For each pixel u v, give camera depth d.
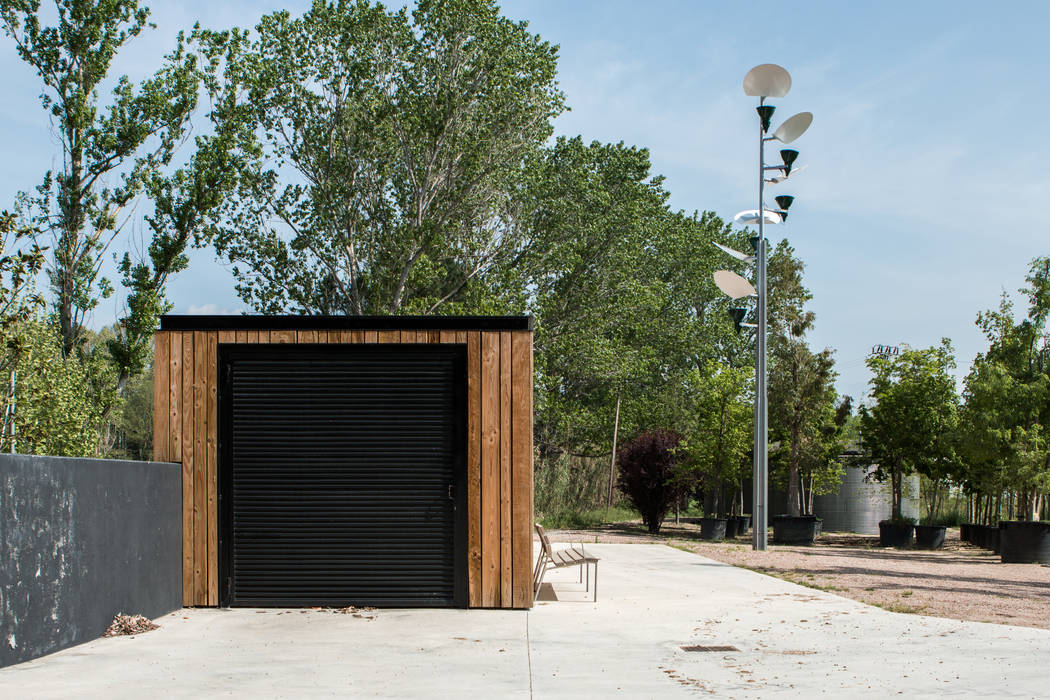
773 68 16.81
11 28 23.34
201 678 5.49
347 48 25.91
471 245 27.56
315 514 8.49
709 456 24.16
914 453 22.53
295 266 27.00
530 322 8.62
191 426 8.56
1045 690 5.06
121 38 24.12
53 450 14.13
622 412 34.69
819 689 5.17
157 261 24.83
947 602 9.09
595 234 29.78
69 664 5.91
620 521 27.92
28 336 12.41
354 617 7.93
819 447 25.16
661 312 40.41
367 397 8.57
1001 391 18.44
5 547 5.74
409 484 8.52
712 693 5.07
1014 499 22.03
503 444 8.52
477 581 8.43
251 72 25.36
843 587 10.31
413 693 5.09
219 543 8.47
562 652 6.38
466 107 26.20
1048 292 19.05
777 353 25.17
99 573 6.91
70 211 23.58
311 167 26.73
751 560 13.95
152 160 24.69
